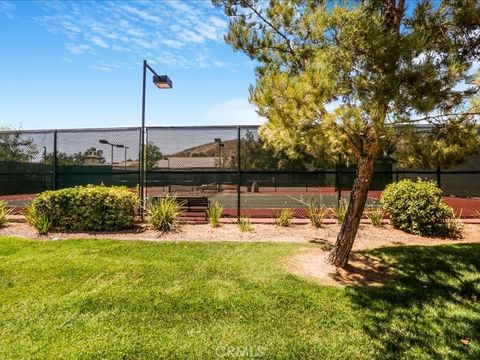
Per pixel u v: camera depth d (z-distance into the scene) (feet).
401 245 26.00
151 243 26.13
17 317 14.23
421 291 17.26
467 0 15.64
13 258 21.94
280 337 12.88
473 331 13.69
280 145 20.68
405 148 17.28
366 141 18.07
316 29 18.16
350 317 14.48
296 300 15.96
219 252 23.79
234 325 13.71
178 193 55.01
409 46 13.75
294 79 16.20
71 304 15.40
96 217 30.78
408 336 13.19
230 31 21.88
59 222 31.01
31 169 40.68
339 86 16.02
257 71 21.44
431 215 29.66
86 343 12.32
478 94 15.87
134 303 15.52
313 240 27.89
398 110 14.17
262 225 33.78
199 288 17.22
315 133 16.93
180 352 11.84
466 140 16.96
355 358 11.71
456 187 58.23
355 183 19.85
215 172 36.68
